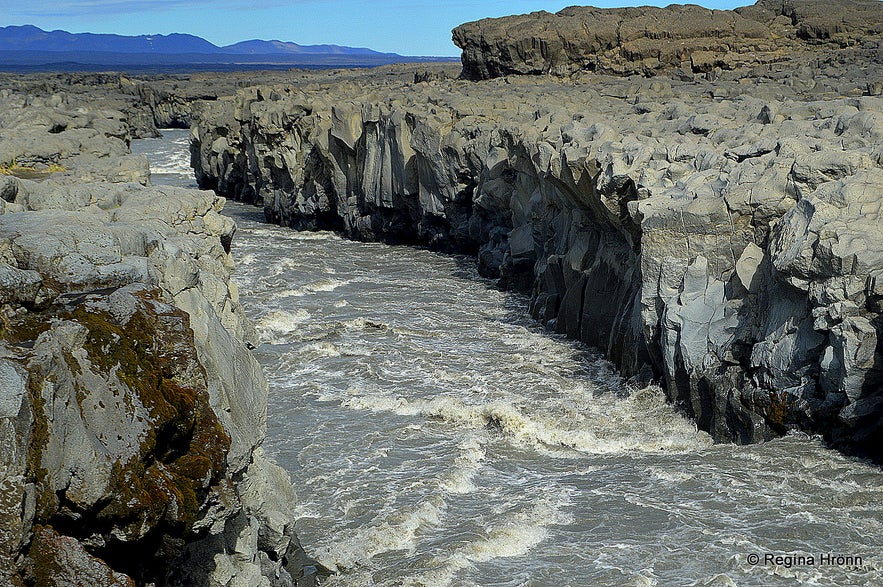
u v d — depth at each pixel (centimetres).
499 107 5244
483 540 1947
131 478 962
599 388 2981
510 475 2336
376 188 5519
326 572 1844
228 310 1864
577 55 7519
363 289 4434
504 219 4666
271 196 6438
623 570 1803
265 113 6234
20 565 845
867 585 1714
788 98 4819
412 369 3200
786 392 2356
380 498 2183
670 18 7669
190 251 1891
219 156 7506
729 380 2508
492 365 3244
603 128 3572
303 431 2641
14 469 839
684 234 2691
